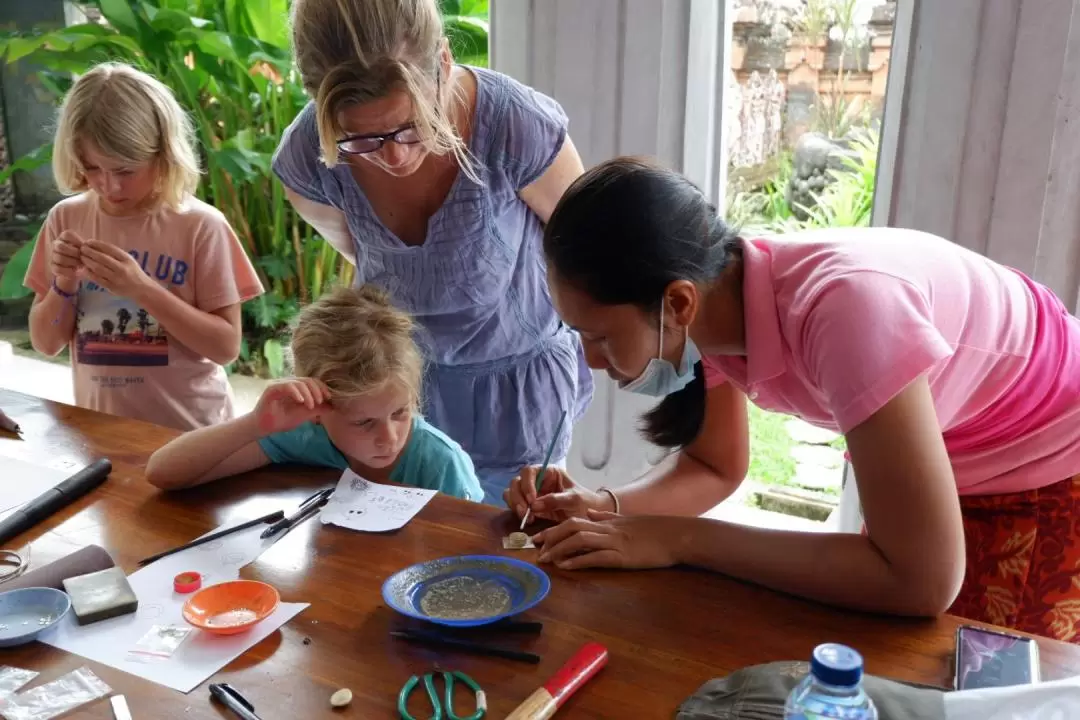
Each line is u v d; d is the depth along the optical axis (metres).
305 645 1.00
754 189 2.62
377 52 1.25
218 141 3.74
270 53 3.41
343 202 1.61
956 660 0.94
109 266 1.84
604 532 1.16
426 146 1.33
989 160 1.80
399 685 0.93
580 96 2.23
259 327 3.90
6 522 1.25
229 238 2.04
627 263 0.97
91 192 2.05
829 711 0.73
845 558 1.03
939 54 1.79
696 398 1.29
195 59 3.55
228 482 1.41
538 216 1.66
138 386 1.99
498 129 1.50
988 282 1.15
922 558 0.97
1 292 3.21
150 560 1.18
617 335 1.04
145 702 0.91
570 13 2.17
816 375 1.01
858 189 2.54
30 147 4.24
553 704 0.88
